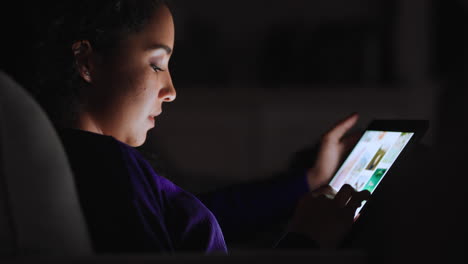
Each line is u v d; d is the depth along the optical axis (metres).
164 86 0.79
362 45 3.32
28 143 0.49
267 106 3.42
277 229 1.03
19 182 0.48
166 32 0.78
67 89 0.74
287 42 3.40
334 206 0.65
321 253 0.45
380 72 3.36
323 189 0.77
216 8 3.65
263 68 3.49
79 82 0.74
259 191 0.98
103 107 0.75
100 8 0.73
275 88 3.41
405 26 3.34
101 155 0.64
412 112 3.29
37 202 0.48
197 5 3.63
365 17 3.58
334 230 0.64
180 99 3.40
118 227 0.60
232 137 3.45
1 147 0.48
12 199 0.47
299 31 3.42
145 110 0.77
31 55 0.74
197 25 3.46
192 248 0.71
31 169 0.49
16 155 0.48
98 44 0.74
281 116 3.42
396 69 3.35
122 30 0.74
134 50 0.75
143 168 0.72
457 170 0.52
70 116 0.74
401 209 0.52
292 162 1.10
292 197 0.96
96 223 0.60
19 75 0.75
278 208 0.97
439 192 0.51
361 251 0.45
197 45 3.44
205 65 3.46
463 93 0.61
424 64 3.29
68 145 0.65
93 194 0.61
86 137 0.66
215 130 3.45
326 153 0.96
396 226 0.50
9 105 0.49
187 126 3.43
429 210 0.50
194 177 1.59
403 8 3.33
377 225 0.51
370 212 0.62
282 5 3.67
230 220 0.96
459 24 3.03
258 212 0.97
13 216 0.47
